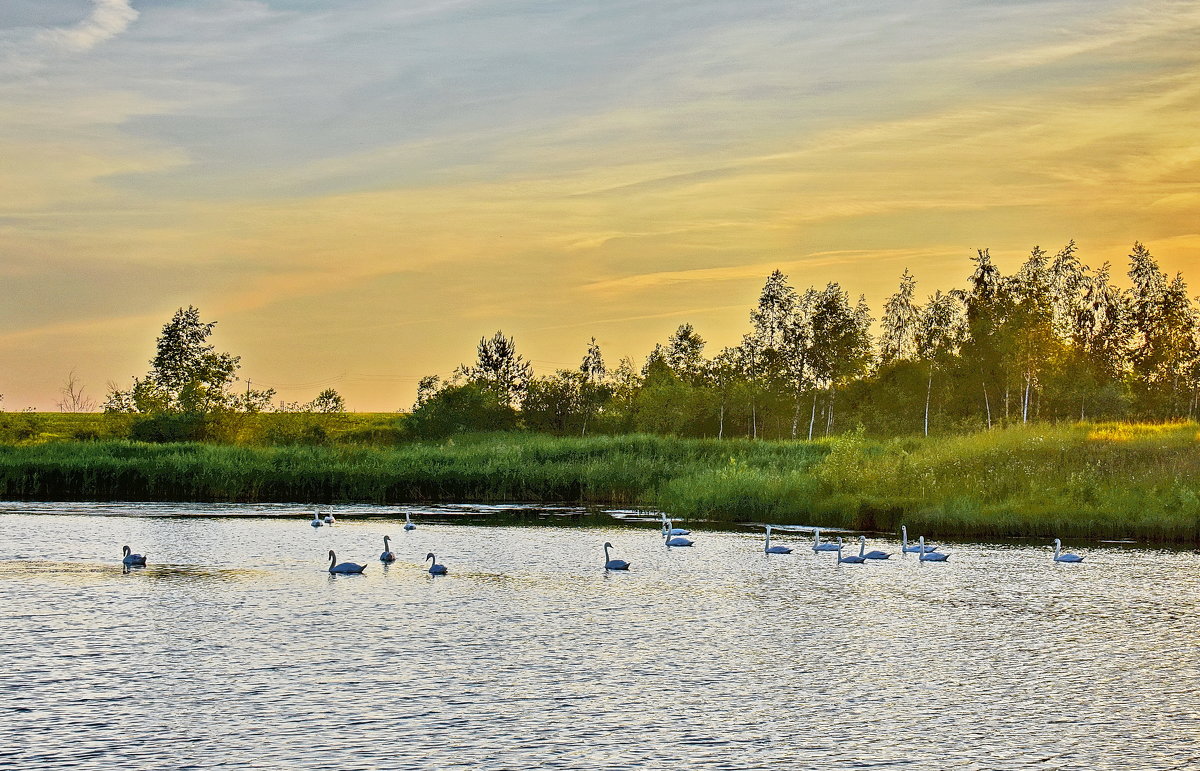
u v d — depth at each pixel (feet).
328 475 233.55
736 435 418.72
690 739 67.26
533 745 65.67
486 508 211.61
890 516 174.91
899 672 83.15
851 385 435.12
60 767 60.90
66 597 108.58
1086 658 87.51
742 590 117.08
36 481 230.07
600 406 410.11
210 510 202.49
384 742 65.72
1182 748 66.49
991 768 62.90
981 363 387.14
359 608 104.68
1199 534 158.51
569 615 102.47
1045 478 182.60
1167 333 403.13
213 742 65.26
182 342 372.38
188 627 95.04
